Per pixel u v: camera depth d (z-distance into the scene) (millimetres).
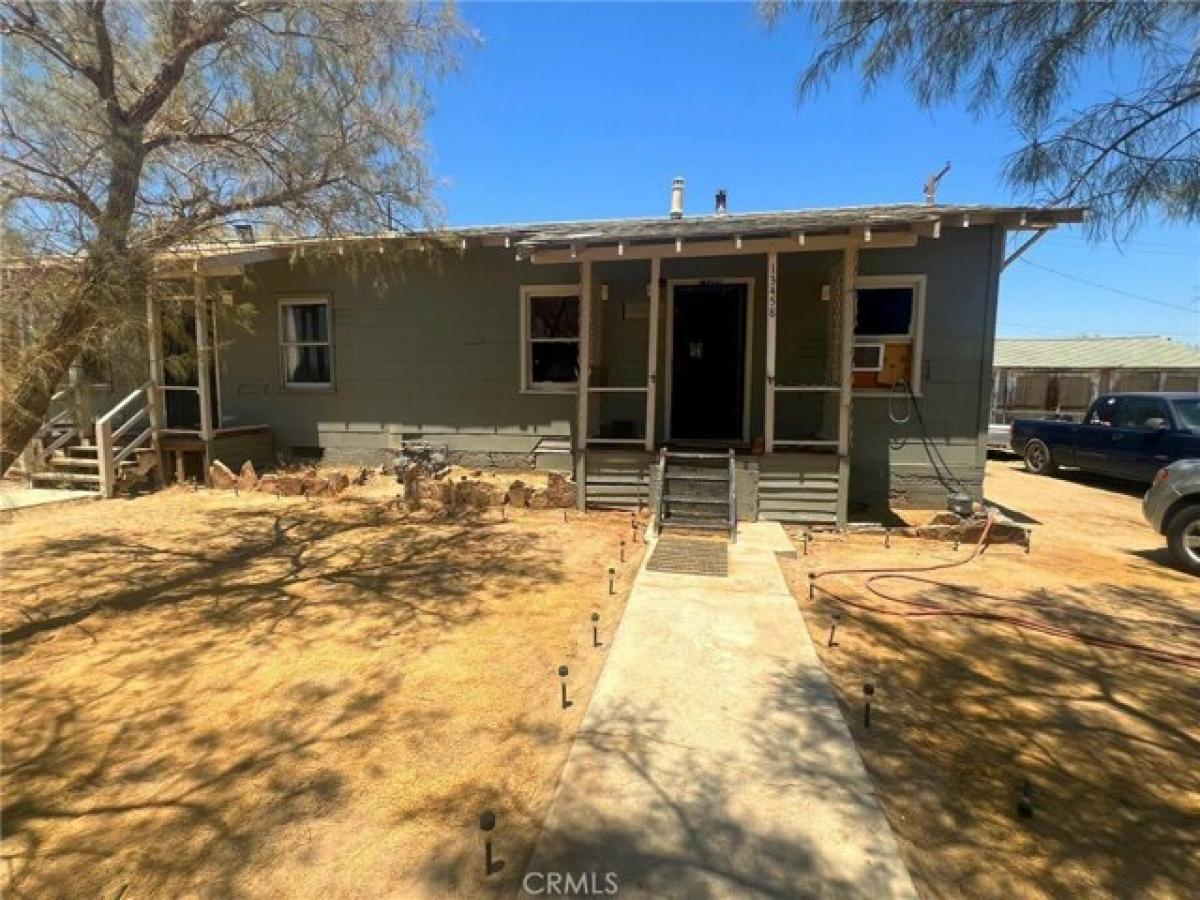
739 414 9305
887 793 2693
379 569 5938
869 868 2252
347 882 2209
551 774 2828
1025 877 2236
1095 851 2369
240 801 2643
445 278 9906
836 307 7969
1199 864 2311
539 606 4984
